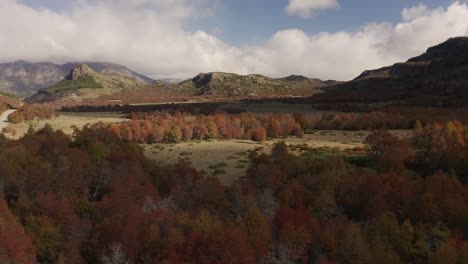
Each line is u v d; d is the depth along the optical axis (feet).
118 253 146.82
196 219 171.01
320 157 329.31
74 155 258.16
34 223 163.53
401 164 281.33
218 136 474.08
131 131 441.27
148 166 279.69
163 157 352.69
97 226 168.86
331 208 204.33
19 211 174.60
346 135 478.18
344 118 554.46
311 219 185.26
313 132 513.45
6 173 201.46
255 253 154.51
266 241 163.73
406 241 171.12
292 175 263.08
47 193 192.54
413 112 561.43
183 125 468.34
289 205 210.18
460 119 474.49
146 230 161.79
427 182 221.05
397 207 202.59
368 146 374.22
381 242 167.22
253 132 460.55
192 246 153.99
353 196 215.31
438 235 171.83
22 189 194.90
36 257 150.41
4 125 579.89
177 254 150.82
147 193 213.46
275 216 190.29
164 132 440.04
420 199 197.77
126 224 164.66
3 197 183.01
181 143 434.71
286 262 152.35
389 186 215.31
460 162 263.90
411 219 194.18
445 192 205.26
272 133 470.80
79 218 178.19
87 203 197.06
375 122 522.47
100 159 264.93
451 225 185.88
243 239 157.69
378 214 193.16
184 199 215.10
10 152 236.43
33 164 226.17
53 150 270.67
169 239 156.15
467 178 246.68
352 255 157.28
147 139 437.58
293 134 481.46
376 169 286.46
